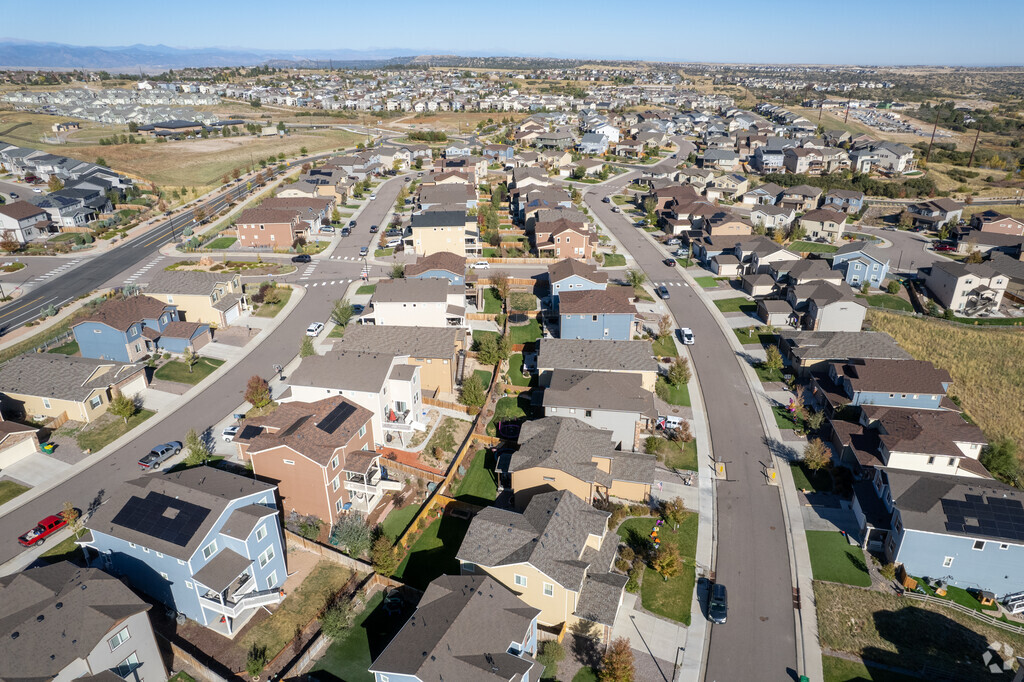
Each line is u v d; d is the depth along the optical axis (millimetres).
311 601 41594
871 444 55656
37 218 115562
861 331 77312
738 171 188875
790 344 75250
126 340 69375
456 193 128375
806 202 144000
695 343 80000
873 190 159250
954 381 74375
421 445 57812
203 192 149125
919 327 85688
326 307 87188
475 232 108500
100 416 61406
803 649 39344
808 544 47969
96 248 111438
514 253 110250
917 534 43750
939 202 135500
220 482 43125
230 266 101688
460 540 47312
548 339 70000
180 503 40531
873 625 41188
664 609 42000
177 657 37250
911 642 40125
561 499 44062
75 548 45188
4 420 58719
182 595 39000
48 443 56906
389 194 150625
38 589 34938
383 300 74812
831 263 107312
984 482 47875
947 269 93312
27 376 62031
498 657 32938
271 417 51656
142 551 38938
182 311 80375
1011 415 68188
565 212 115062
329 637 38438
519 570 38594
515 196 139625
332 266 103000
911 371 63750
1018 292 94688
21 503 49594
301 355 70875
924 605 42750
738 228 113688
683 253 114750
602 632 38938
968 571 43750
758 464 57344
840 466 55656
